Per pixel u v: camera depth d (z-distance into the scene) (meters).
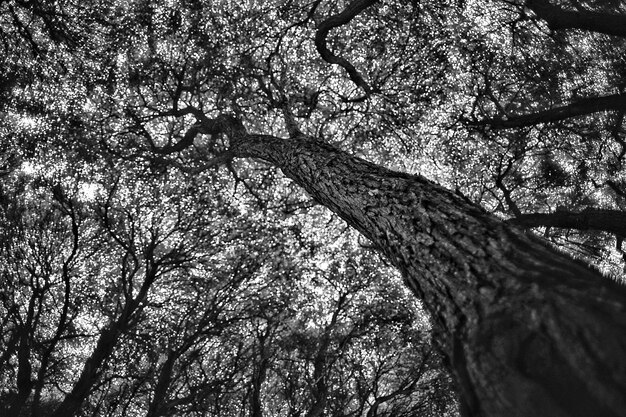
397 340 11.17
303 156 4.51
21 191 9.46
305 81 11.81
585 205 10.63
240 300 10.16
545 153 10.55
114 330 7.81
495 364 1.42
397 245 2.42
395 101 11.02
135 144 11.68
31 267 8.46
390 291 11.87
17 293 8.47
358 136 11.90
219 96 11.97
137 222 10.62
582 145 10.23
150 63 11.50
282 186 13.01
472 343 1.56
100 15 10.51
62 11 10.02
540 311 1.41
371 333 11.27
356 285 12.02
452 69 10.63
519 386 1.30
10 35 9.70
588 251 10.50
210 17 11.30
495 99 10.17
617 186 10.22
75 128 11.04
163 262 10.03
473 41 10.39
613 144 10.08
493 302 1.62
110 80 11.34
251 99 11.80
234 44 11.38
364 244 12.30
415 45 10.79
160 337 8.80
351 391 10.82
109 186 11.00
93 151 11.02
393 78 11.02
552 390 1.21
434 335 1.92
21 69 10.02
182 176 11.48
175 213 10.94
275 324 10.40
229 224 11.46
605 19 7.18
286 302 11.10
